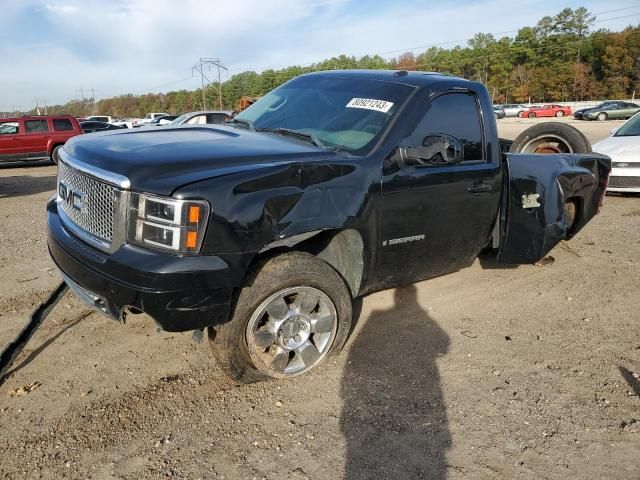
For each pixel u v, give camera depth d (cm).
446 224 375
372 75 404
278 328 305
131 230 265
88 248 287
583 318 429
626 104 4388
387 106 358
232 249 266
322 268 310
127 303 261
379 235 336
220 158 288
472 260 425
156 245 260
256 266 293
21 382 321
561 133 577
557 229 448
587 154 510
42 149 1703
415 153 332
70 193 316
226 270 264
